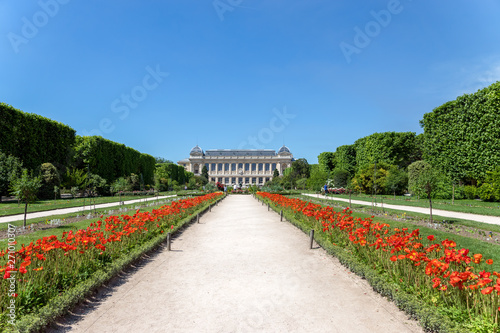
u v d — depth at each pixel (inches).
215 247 459.2
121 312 237.0
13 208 908.6
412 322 219.0
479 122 1146.0
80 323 219.1
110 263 318.7
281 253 421.7
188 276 323.6
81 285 253.8
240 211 1009.5
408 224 605.9
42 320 199.5
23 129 1267.2
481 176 1152.8
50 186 1282.0
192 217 735.7
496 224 591.2
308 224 592.1
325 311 238.2
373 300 259.4
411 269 256.1
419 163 1379.2
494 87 1100.5
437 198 1279.5
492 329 175.9
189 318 226.4
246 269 348.2
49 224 625.0
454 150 1250.6
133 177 2064.5
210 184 2395.4
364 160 2100.1
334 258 392.2
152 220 496.4
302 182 2778.1
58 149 1471.5
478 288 204.2
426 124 1391.5
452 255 231.9
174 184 2755.9
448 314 202.1
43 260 254.2
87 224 625.9
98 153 1800.0
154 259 391.5
